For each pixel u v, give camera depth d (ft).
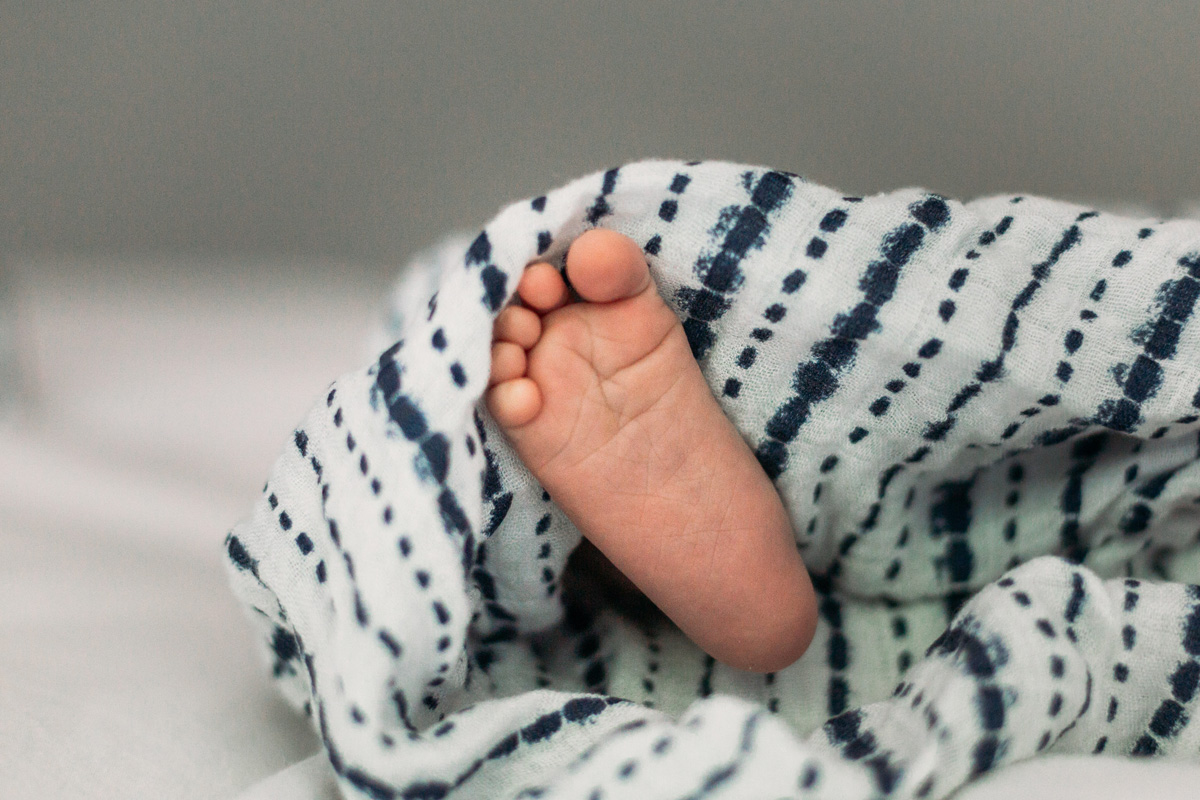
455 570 0.91
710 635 0.97
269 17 1.70
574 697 0.92
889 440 0.99
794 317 0.95
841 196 0.95
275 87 1.75
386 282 1.80
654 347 0.93
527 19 1.73
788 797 0.83
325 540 0.94
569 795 0.85
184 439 1.38
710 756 0.84
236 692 1.01
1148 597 0.97
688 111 1.78
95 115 1.74
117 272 1.81
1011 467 1.06
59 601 1.09
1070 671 0.92
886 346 0.95
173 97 1.74
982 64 1.71
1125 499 1.05
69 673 0.99
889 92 1.74
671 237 0.94
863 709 0.93
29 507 1.23
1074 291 0.98
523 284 0.92
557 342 0.93
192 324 1.68
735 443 0.95
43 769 0.92
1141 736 0.96
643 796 0.84
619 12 1.72
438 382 0.91
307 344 1.62
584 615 1.06
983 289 0.95
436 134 1.80
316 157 1.81
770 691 1.03
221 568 1.18
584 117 1.80
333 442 0.94
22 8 1.65
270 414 1.43
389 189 1.84
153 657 1.03
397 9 1.71
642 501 0.94
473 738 0.90
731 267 0.94
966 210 0.96
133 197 1.81
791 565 0.96
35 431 1.37
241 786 0.94
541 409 0.93
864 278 0.95
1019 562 1.07
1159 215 1.35
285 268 1.85
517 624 1.03
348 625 0.90
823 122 1.77
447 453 0.91
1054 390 0.97
